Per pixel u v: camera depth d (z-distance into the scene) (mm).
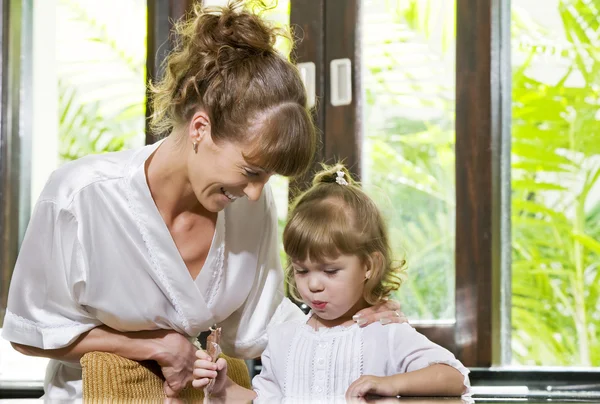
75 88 2793
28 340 1728
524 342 2430
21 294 1742
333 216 1741
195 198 1763
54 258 1710
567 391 2311
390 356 1700
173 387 1732
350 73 2486
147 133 2609
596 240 2408
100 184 1727
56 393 1792
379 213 1834
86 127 2787
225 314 1855
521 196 2453
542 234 2438
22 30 2777
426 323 2422
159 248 1729
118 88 2773
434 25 2479
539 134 2449
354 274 1737
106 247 1712
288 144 1562
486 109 2393
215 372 1637
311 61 2510
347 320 1799
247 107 1556
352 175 2484
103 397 1634
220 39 1636
